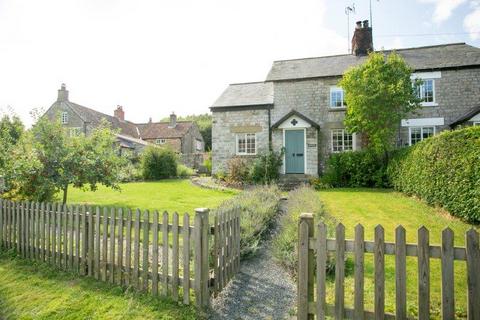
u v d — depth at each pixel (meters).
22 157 8.45
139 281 4.55
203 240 4.14
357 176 15.54
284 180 16.80
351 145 17.41
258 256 6.14
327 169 17.00
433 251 3.00
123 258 5.05
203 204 11.14
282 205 10.84
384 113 13.86
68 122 33.22
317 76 17.86
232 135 19.05
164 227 4.36
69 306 4.18
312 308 3.43
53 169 9.15
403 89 13.71
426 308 3.01
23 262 5.69
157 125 44.44
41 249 5.63
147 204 11.21
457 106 15.95
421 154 10.44
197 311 4.02
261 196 9.98
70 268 5.23
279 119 18.30
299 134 17.89
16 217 6.14
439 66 16.17
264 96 19.69
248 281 4.99
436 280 4.54
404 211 9.41
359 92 14.29
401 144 16.55
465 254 2.89
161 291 4.43
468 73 15.87
